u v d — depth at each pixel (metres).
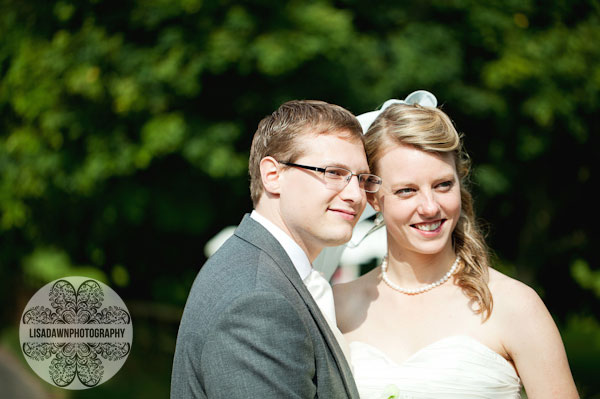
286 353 1.67
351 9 7.75
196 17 6.70
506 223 9.49
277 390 1.65
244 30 6.62
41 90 7.06
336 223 1.91
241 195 7.58
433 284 2.22
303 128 1.93
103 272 8.88
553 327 2.04
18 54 7.41
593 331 10.70
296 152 1.91
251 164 2.04
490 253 2.39
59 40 6.98
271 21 6.74
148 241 8.81
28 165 7.42
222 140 6.77
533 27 7.89
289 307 1.71
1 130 7.96
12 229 8.73
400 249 2.26
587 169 8.78
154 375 8.19
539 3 7.93
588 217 9.32
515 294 2.08
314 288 1.99
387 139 2.14
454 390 2.01
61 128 7.18
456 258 2.24
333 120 1.95
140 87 6.64
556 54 7.68
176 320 9.22
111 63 6.76
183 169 7.37
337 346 1.90
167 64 6.52
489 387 2.01
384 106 2.52
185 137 6.70
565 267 9.41
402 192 2.13
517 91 7.66
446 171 2.12
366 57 7.19
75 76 6.78
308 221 1.91
